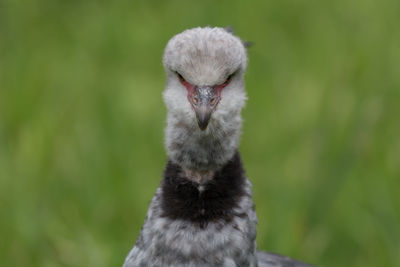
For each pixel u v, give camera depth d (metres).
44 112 11.22
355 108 10.71
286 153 10.62
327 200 9.70
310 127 10.81
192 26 13.70
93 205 9.92
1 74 12.28
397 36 13.23
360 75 11.88
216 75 6.12
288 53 13.22
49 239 9.33
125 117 11.36
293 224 9.24
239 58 6.24
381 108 10.85
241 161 6.35
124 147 10.84
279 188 9.71
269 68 12.81
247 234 6.22
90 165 10.43
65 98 11.94
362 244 9.65
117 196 10.09
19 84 11.87
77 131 10.99
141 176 10.34
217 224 6.13
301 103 11.41
